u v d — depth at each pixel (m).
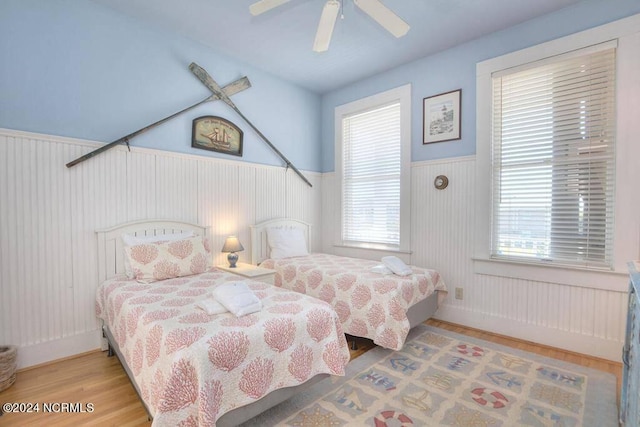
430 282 2.81
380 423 1.65
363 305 2.52
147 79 2.78
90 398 1.87
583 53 2.41
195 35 2.95
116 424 1.65
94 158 2.50
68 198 2.38
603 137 2.38
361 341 2.76
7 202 2.14
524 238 2.77
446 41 2.99
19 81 2.18
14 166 2.16
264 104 3.70
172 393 1.26
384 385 2.01
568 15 2.48
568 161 2.54
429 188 3.29
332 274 2.80
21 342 2.20
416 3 2.43
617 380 2.07
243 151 3.50
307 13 2.58
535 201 2.71
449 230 3.16
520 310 2.74
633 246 2.25
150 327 1.57
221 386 1.36
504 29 2.79
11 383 2.00
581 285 2.45
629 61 2.24
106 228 2.54
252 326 1.55
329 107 4.29
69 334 2.39
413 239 3.42
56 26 2.32
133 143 2.71
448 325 3.10
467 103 3.02
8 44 2.14
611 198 2.36
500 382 2.04
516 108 2.78
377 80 3.73
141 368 1.56
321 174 4.36
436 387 1.98
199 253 2.72
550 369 2.21
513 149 2.81
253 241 3.52
